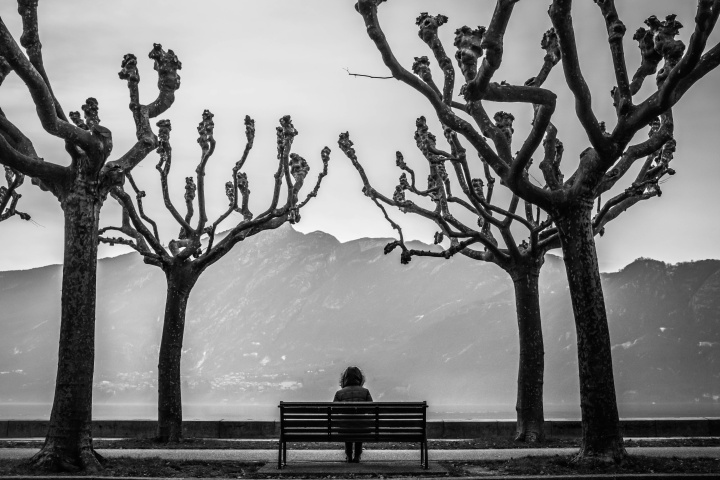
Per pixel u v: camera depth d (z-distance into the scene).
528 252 21.20
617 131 14.15
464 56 13.67
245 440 21.00
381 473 12.63
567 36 13.32
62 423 13.64
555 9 13.09
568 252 14.98
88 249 14.39
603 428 14.11
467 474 12.67
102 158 14.45
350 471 12.85
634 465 13.45
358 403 13.64
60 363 13.94
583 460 13.84
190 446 18.95
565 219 15.05
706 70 14.09
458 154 19.17
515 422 22.23
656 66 15.76
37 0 13.83
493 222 20.64
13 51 12.46
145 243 22.23
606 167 14.73
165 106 17.27
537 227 20.59
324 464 14.09
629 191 18.98
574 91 13.78
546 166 16.03
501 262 21.48
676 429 21.94
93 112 16.58
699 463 13.66
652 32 14.95
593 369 14.41
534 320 20.97
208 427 22.34
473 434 22.19
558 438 21.36
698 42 12.38
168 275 21.39
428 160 21.31
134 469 13.34
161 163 21.59
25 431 22.23
